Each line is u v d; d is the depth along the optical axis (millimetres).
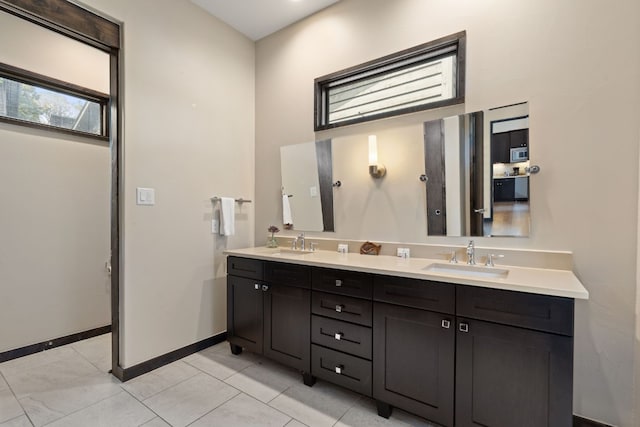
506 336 1379
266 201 2971
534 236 1765
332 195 2539
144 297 2201
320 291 1966
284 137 2838
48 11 1762
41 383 2043
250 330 2352
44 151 2541
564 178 1684
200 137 2572
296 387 2027
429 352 1570
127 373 2098
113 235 2135
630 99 1534
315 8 2576
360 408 1812
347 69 2439
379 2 2293
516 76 1806
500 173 1856
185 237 2465
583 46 1637
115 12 2033
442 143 2043
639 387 1492
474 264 1874
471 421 1462
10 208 2369
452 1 2002
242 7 2559
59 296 2629
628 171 1539
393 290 1677
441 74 2084
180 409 1781
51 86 2582
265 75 2979
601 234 1598
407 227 2182
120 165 2094
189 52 2488
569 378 1262
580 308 1642
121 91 2086
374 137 2258
